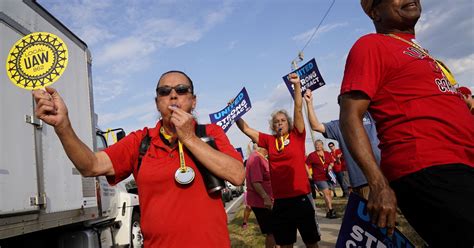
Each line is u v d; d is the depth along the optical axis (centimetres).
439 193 174
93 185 505
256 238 755
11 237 361
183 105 228
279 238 466
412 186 184
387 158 197
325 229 782
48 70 208
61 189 418
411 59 197
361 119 192
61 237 467
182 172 208
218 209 212
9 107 346
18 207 341
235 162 212
